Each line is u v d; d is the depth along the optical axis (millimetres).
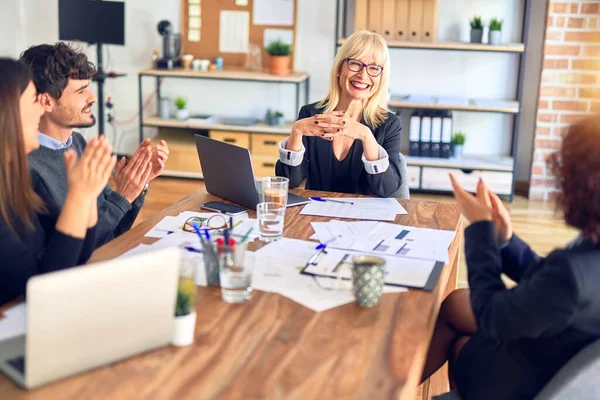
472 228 1855
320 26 5949
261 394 1367
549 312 1562
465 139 5973
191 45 6125
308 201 2680
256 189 2523
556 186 1645
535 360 1691
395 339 1604
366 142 2852
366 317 1707
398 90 5969
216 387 1386
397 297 1824
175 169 5941
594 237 1562
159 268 1446
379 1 5570
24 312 1656
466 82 5875
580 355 1552
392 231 2334
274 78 5637
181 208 2553
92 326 1386
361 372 1462
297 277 1926
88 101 2369
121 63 6270
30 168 2166
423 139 5688
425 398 2570
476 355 1901
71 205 1797
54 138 2365
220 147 2574
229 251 1753
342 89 3092
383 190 2906
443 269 2014
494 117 5906
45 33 6281
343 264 2021
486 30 5715
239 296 1763
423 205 2688
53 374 1368
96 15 5664
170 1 6078
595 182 1538
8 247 1764
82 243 1825
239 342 1568
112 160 1815
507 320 1640
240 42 6074
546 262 1622
